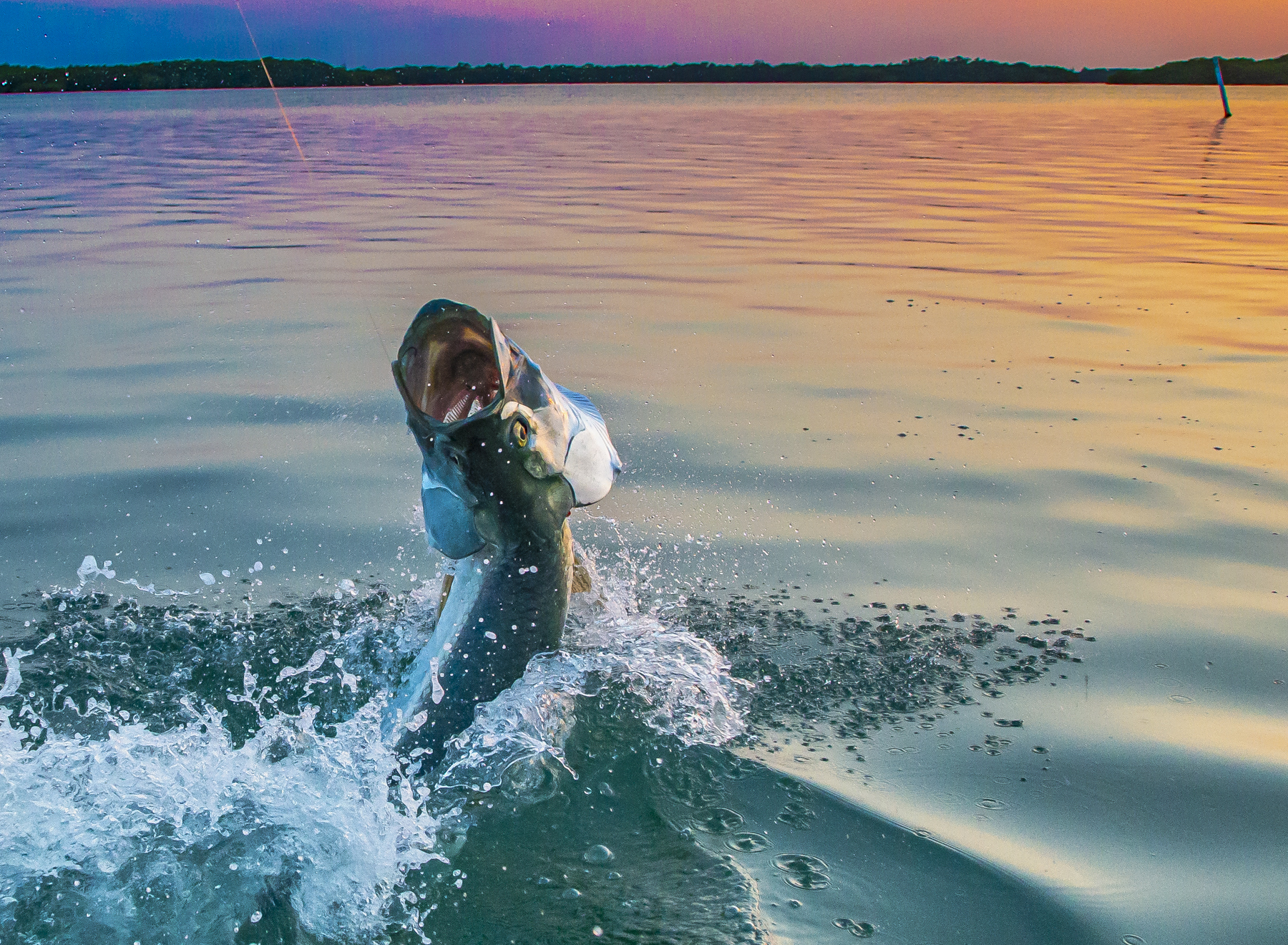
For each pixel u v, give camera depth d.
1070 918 2.68
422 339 3.04
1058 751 3.45
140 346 8.48
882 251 13.44
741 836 3.00
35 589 4.62
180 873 2.78
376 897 2.76
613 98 86.06
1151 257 13.01
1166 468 5.99
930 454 6.24
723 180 22.06
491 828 3.04
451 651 3.33
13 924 2.59
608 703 3.64
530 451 3.21
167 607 4.47
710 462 6.12
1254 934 2.63
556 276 11.49
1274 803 3.18
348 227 14.93
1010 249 13.59
